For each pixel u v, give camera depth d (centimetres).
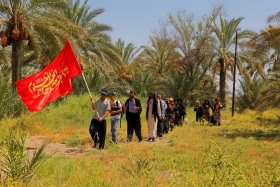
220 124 1421
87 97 1655
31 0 1487
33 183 364
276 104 1291
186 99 2542
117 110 781
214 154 292
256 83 2722
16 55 1559
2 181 333
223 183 265
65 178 413
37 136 912
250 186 247
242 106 2711
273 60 2736
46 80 585
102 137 709
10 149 347
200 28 2597
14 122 997
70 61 627
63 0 1536
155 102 911
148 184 320
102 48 2192
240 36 2475
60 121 1169
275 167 272
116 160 529
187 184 291
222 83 2592
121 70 3266
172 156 576
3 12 1475
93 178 396
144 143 823
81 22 2253
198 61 2686
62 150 697
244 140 827
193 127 1166
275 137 881
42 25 1466
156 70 3522
